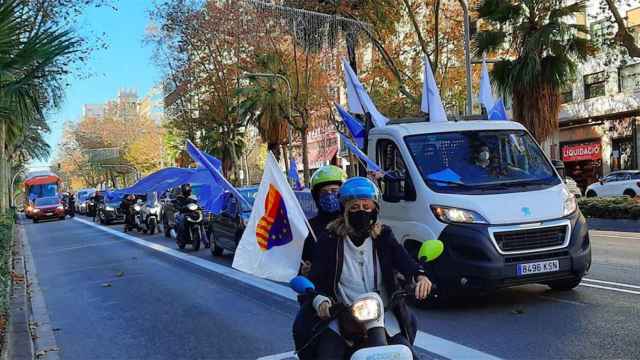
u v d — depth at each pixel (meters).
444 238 7.70
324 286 3.76
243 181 48.03
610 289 8.62
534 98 21.70
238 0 30.22
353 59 25.81
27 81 9.47
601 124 32.41
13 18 9.03
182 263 15.57
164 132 69.69
